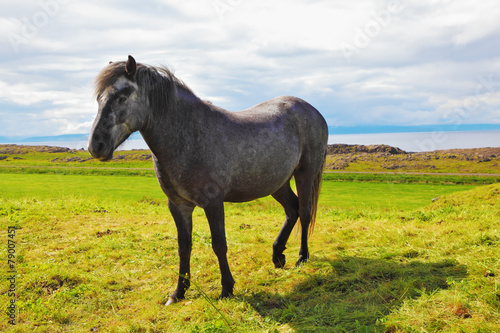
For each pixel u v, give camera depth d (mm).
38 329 3008
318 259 4258
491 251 3551
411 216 7035
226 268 3404
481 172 27922
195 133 3248
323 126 4590
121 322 3107
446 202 7730
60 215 7309
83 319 3236
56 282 3895
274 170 3740
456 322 2387
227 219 7582
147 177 25359
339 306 2922
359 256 4176
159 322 3061
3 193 12977
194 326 2820
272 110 4055
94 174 27844
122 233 6012
